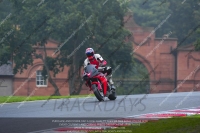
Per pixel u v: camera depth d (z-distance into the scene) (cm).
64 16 15062
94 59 5712
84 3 15525
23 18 15700
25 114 4641
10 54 15962
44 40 15850
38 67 19525
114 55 16362
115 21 15988
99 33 15688
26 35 15800
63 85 19725
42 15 15488
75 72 15950
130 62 16850
